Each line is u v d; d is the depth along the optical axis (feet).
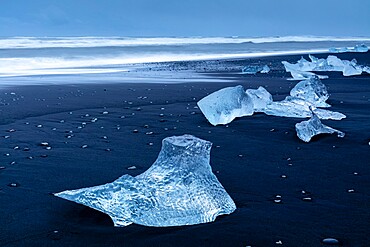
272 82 38.91
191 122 19.95
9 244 7.65
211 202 8.93
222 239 7.81
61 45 128.57
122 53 96.84
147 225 8.38
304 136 16.14
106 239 7.80
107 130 18.01
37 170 12.23
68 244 7.63
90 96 28.78
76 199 9.13
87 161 13.23
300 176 11.75
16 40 153.38
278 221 8.61
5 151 14.43
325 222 8.57
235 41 203.41
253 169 12.44
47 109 23.31
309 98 24.93
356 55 74.90
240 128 18.53
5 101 26.18
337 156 13.88
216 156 13.93
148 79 41.86
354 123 19.43
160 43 162.09
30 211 9.15
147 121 20.07
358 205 9.52
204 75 46.91
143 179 9.26
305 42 196.03
